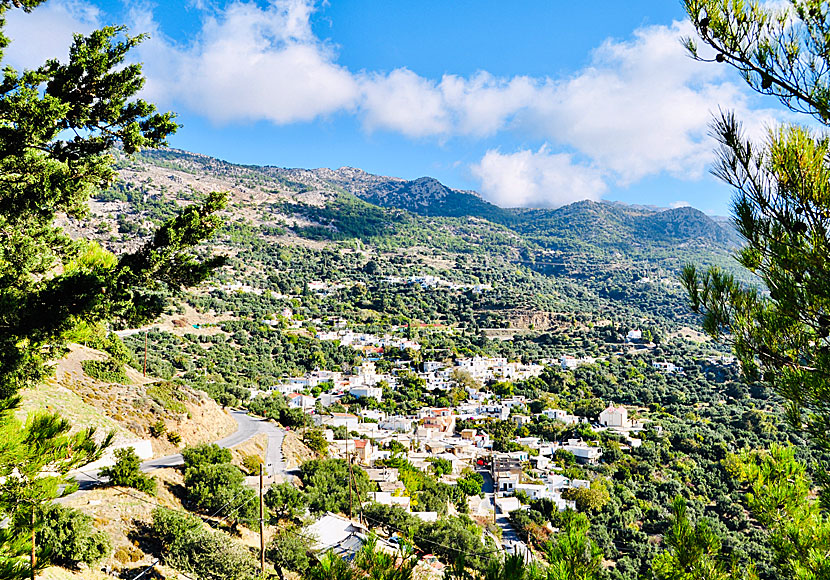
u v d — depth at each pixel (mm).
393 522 29547
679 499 6574
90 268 8945
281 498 27938
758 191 4414
